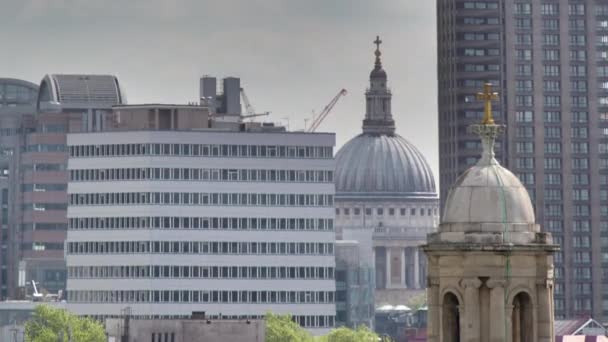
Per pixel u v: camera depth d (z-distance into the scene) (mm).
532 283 185750
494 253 185375
